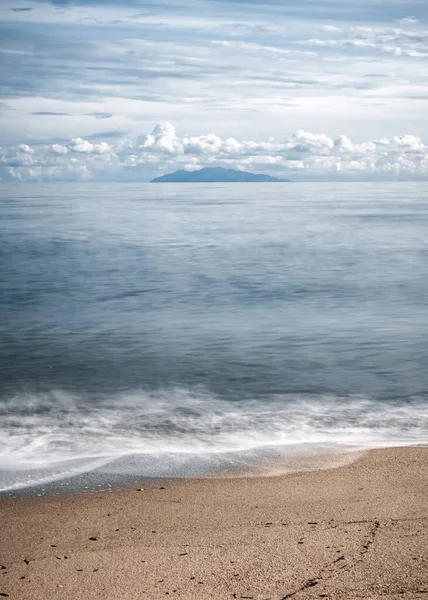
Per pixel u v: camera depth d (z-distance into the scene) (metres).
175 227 78.62
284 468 10.06
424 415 13.38
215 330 22.81
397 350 19.73
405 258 47.22
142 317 25.42
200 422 12.89
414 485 9.07
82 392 15.38
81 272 39.62
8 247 54.78
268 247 55.88
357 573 6.22
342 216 101.62
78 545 7.21
